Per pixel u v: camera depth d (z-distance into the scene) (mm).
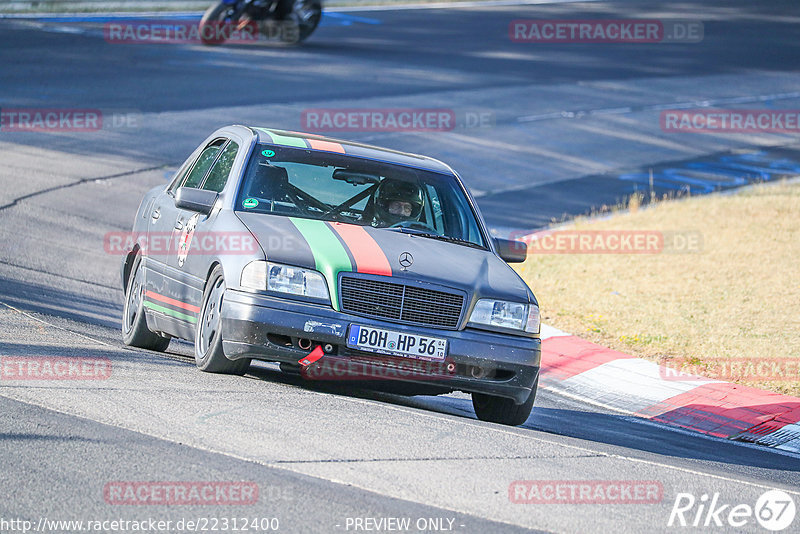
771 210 71062
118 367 26547
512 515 18125
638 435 29500
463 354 25547
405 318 25438
